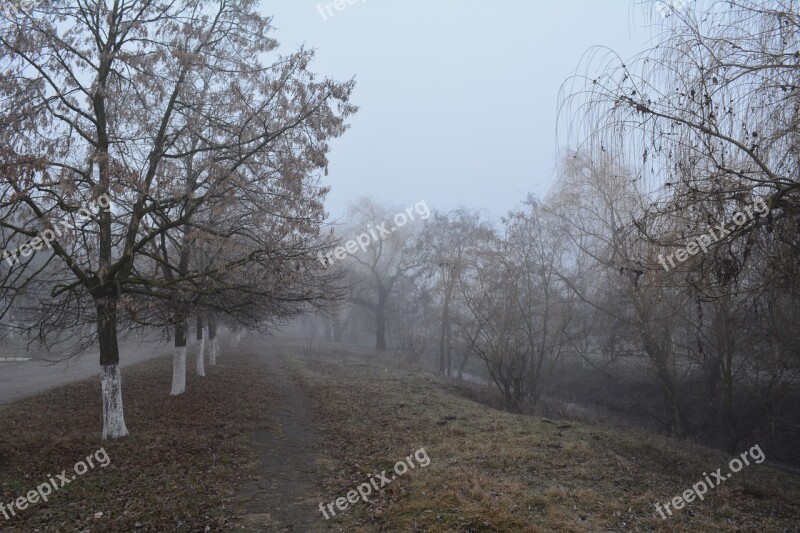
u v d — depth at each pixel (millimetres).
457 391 24031
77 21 12055
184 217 11344
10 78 10867
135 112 12383
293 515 7797
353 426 14266
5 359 32656
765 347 14883
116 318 11750
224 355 38125
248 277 12188
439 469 9680
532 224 22812
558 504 7992
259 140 12492
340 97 12133
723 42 7574
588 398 26078
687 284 7414
